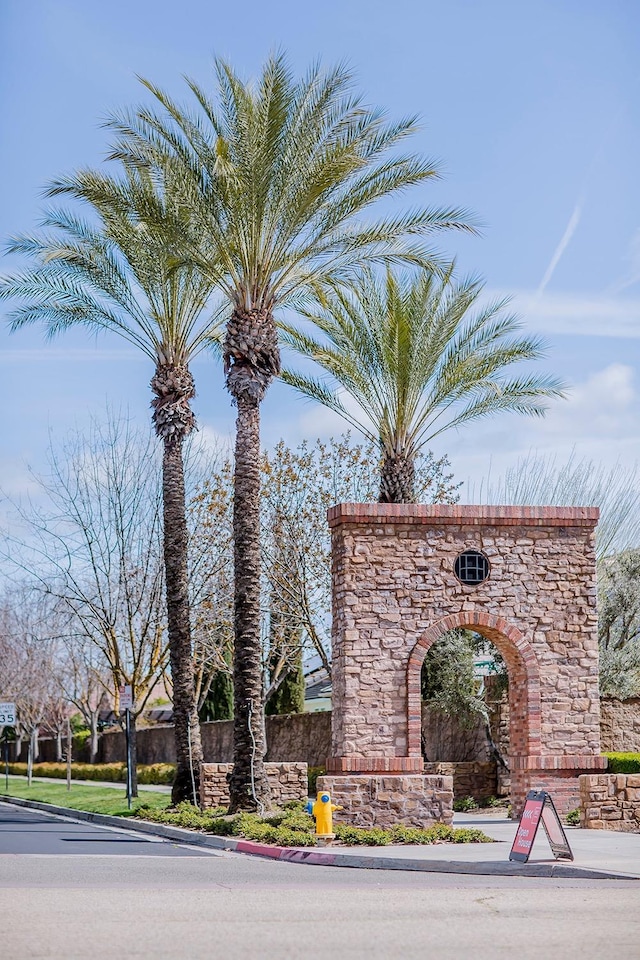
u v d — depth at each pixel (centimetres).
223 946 973
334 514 2819
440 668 3341
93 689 6088
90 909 1203
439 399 3238
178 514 3039
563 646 2836
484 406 3275
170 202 2711
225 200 2580
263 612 4309
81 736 6662
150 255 2978
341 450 4169
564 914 1191
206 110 2653
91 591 4259
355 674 2747
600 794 2336
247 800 2519
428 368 3216
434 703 3322
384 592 2783
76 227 3086
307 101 2597
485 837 2133
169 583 3025
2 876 1559
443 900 1309
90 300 3114
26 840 2294
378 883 1552
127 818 2888
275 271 2680
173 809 2873
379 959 912
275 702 4666
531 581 2847
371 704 2741
